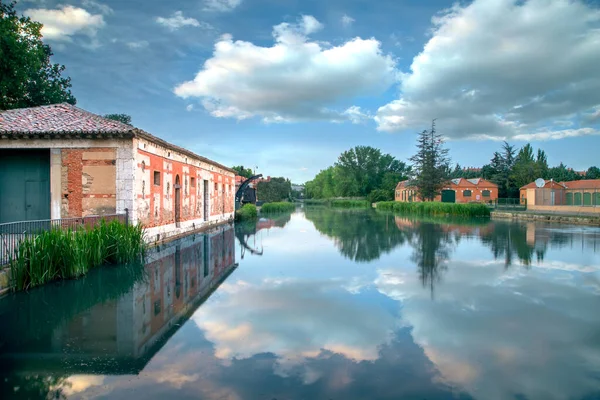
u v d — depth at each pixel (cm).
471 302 784
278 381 452
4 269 853
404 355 527
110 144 1435
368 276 1038
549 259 1294
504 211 3984
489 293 853
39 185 1490
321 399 413
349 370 481
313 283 958
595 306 754
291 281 980
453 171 8750
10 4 2408
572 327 636
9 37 2217
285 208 5325
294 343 570
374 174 8781
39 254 906
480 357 521
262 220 3544
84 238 1055
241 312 721
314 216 4172
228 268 1155
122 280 979
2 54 2184
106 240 1155
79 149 1440
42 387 440
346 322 662
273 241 1850
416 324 652
